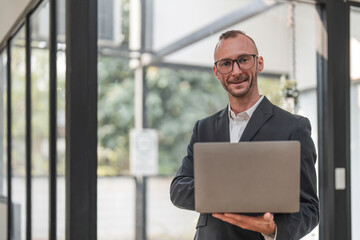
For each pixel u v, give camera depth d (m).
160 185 7.66
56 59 2.03
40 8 2.30
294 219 1.40
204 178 1.33
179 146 9.27
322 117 2.27
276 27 3.19
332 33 2.25
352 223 2.38
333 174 2.20
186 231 5.98
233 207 1.33
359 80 2.38
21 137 2.83
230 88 1.53
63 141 1.85
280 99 2.76
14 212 3.01
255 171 1.32
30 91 2.56
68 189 1.72
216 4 4.35
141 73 6.10
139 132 7.65
